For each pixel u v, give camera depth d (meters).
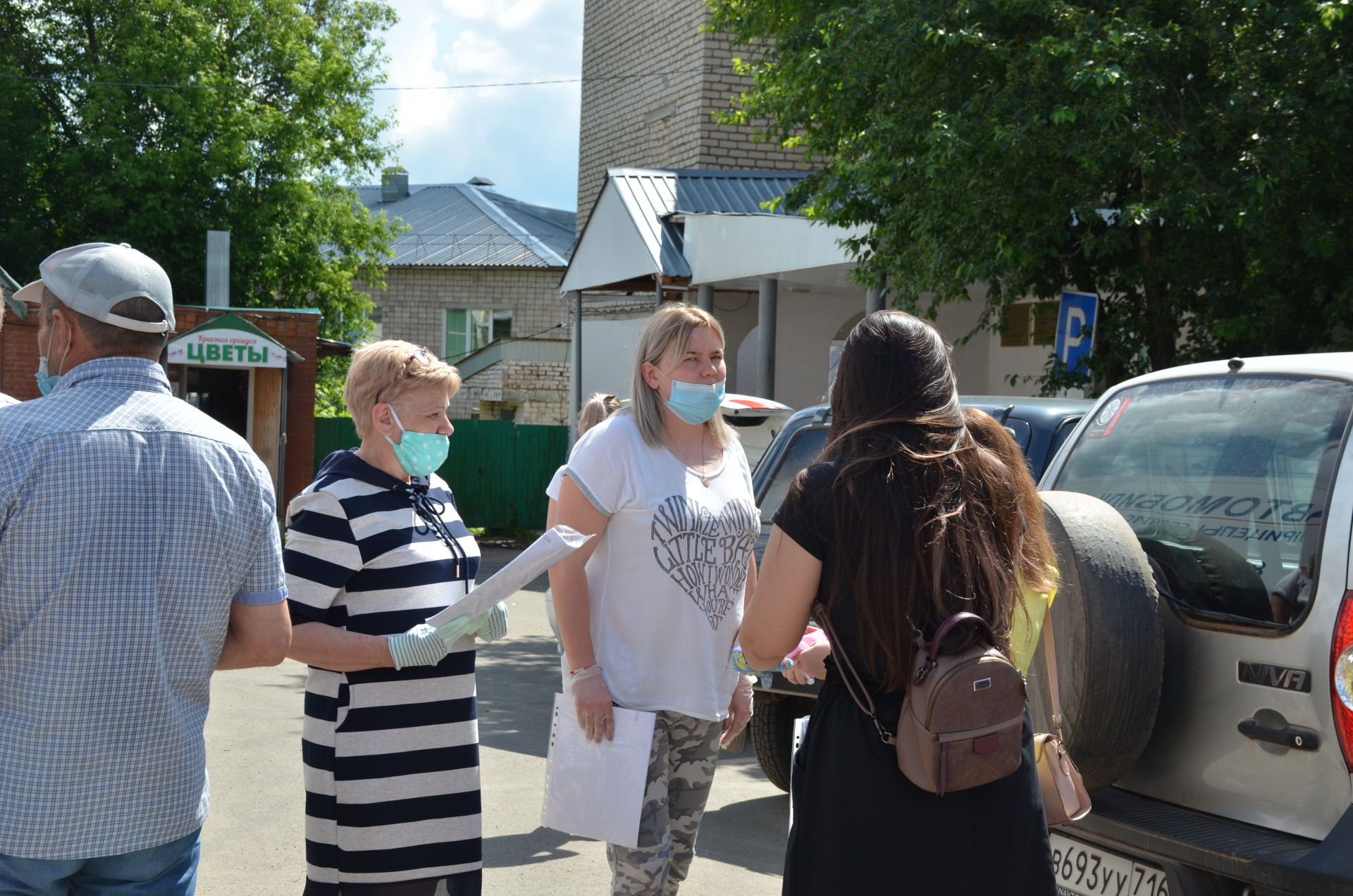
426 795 2.85
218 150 25.28
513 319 38.59
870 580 2.16
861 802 2.17
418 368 2.93
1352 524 2.76
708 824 5.48
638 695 3.06
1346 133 8.21
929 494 2.18
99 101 24.91
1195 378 3.45
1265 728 2.82
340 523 2.83
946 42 8.75
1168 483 3.34
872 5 9.50
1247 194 8.21
